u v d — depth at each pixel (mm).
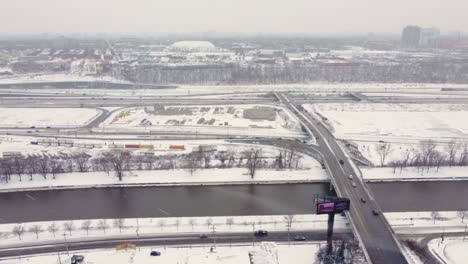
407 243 126750
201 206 153875
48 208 152875
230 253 121312
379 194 162375
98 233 133625
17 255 121625
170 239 130125
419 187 169375
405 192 164500
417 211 148000
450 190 166875
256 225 138250
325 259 115125
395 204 154000
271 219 141875
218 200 158875
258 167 187000
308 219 141875
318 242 127312
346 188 154750
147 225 138375
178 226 137750
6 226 138000
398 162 190750
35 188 169000
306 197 161000
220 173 181250
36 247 125938
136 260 117938
